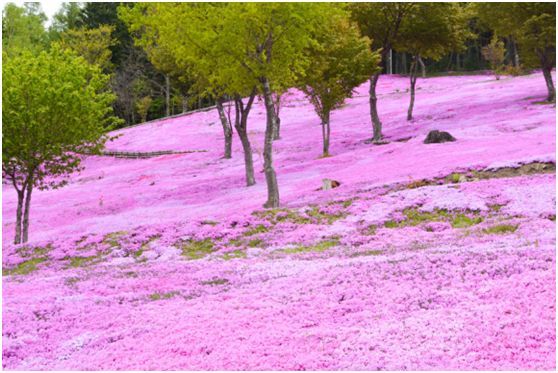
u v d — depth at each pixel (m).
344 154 50.53
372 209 28.27
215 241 27.03
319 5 31.73
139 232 29.98
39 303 16.97
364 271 16.27
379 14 58.75
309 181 40.62
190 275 19.31
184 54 35.31
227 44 31.69
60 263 26.86
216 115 88.19
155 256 25.89
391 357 10.08
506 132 44.84
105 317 15.08
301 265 18.78
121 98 102.38
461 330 10.98
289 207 32.31
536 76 83.38
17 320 15.29
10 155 32.72
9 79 32.03
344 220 27.50
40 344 13.43
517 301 11.91
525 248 16.09
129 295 17.25
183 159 63.97
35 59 33.91
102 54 102.31
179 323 13.55
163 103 111.19
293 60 35.91
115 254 27.05
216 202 39.84
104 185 56.22
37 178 34.72
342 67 50.47
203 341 12.03
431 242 20.77
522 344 9.91
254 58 32.59
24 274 24.88
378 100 83.75
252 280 17.50
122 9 35.22
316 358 10.41
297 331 12.12
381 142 53.62
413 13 58.66
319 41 49.78
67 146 35.34
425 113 64.50
